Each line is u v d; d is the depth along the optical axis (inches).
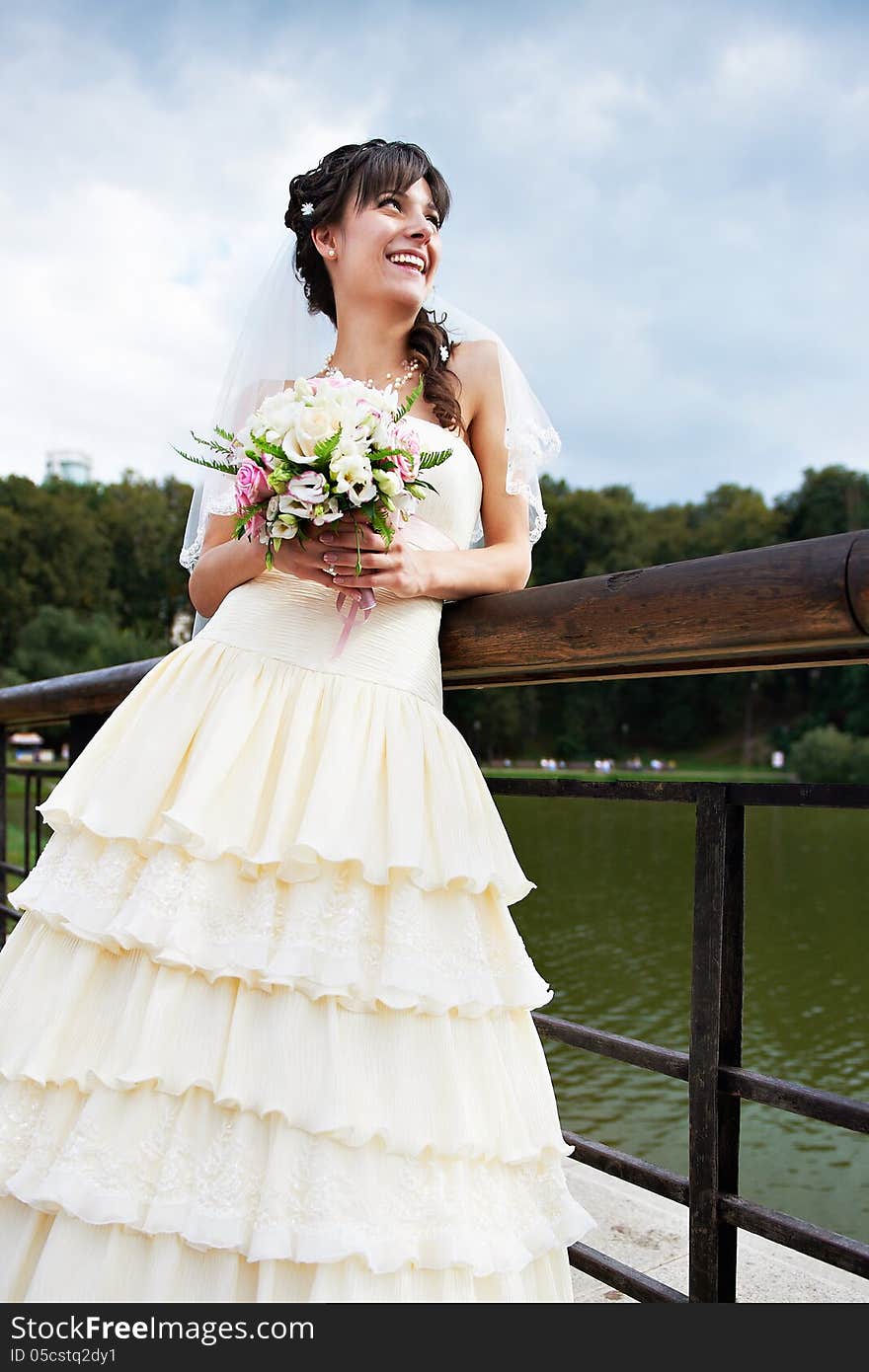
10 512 2598.4
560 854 879.1
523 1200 50.3
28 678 2436.0
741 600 41.6
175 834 49.3
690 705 2726.4
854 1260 44.1
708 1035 51.2
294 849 48.6
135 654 2507.4
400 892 49.2
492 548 60.7
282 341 69.0
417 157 65.2
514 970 52.3
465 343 67.1
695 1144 51.5
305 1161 44.3
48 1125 47.8
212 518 65.7
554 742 2726.4
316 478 49.7
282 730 53.9
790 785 48.8
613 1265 57.1
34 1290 45.0
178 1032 47.1
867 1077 269.1
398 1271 44.6
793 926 534.6
